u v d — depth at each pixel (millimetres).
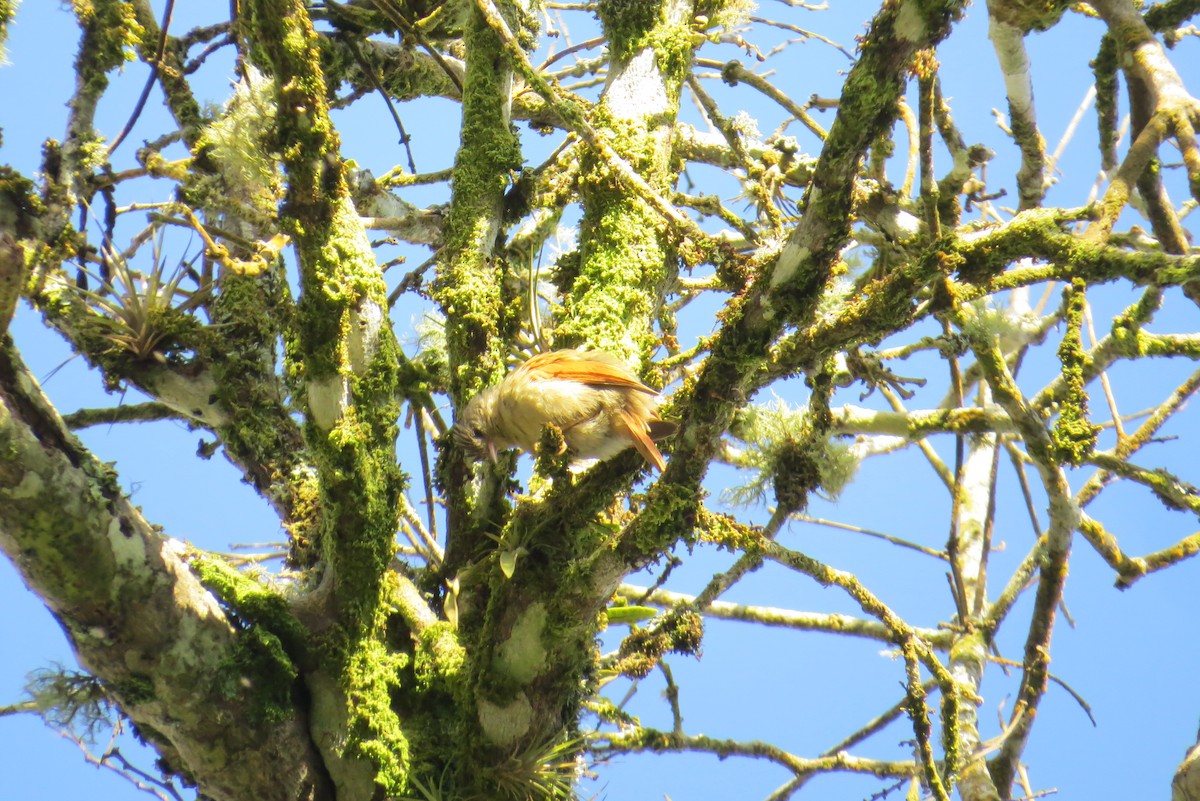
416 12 13555
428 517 11133
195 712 8938
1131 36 8484
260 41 8773
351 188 13594
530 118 13859
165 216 9406
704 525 9117
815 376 10445
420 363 11430
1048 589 10906
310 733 9477
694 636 10344
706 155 13625
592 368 9484
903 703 9477
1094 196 11234
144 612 8656
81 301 10570
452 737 9688
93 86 11211
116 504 8555
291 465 10977
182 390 10883
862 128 7117
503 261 11484
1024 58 11062
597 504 9453
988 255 7539
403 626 10023
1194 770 8805
